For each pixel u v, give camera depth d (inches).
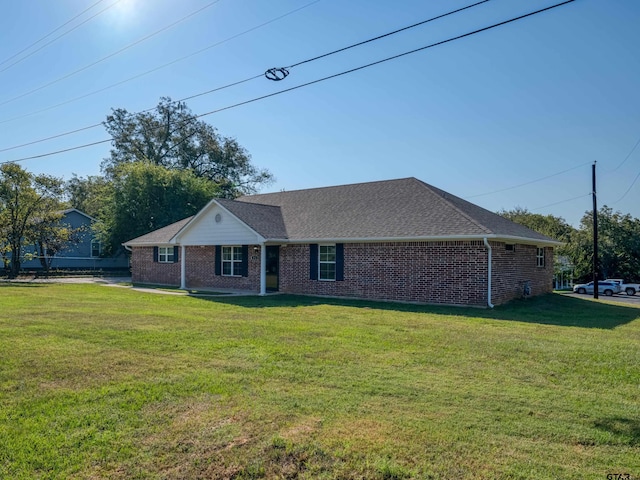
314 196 921.5
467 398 231.0
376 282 691.4
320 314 522.6
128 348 332.2
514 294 693.3
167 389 240.5
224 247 877.8
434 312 549.3
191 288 911.7
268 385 249.0
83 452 171.5
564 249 1694.1
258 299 692.1
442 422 199.3
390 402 224.2
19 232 1178.0
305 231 775.7
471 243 615.2
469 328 431.8
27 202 1188.5
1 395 231.0
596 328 454.6
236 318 482.9
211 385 247.4
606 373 279.9
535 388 249.1
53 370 273.3
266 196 1016.2
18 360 294.5
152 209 1326.3
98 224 1375.5
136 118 1857.8
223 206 810.2
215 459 166.9
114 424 196.1
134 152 1867.6
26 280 1146.7
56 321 446.3
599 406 221.5
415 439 181.9
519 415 208.5
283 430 189.9
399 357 313.4
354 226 732.7
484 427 194.5
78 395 230.7
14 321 444.5
